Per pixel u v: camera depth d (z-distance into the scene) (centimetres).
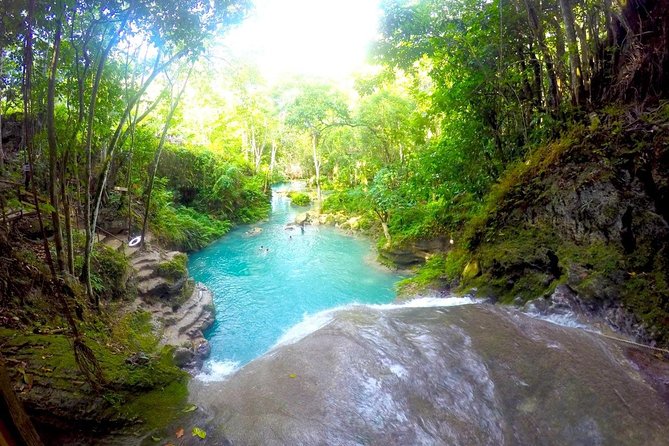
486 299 645
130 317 678
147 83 643
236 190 2273
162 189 1525
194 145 2283
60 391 358
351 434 325
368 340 482
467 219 998
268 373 430
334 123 2158
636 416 315
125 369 417
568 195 584
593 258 525
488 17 793
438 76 1004
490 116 880
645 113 525
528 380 378
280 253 1546
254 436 325
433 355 438
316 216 2280
